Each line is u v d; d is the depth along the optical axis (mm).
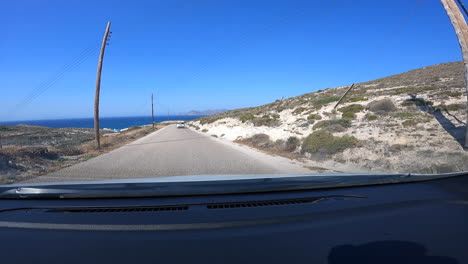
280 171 10484
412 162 10156
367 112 20938
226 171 10352
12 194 3855
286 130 23234
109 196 3906
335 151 13289
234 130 34125
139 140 29734
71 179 8836
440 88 24859
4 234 2865
